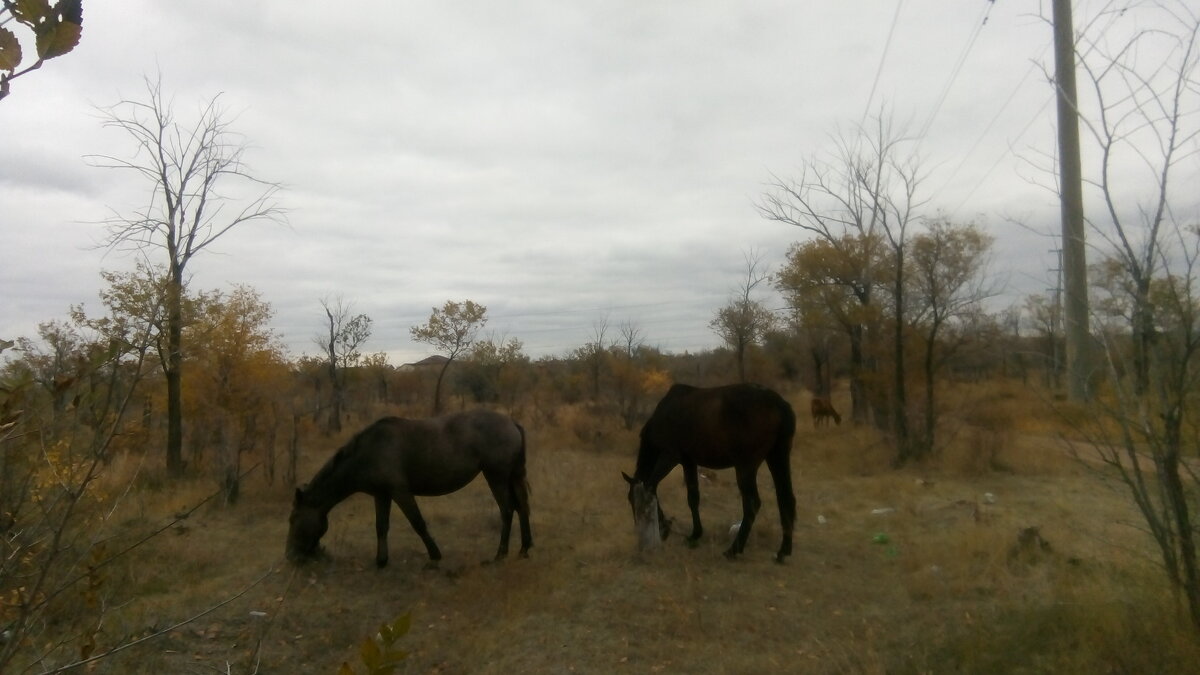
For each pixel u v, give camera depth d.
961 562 7.88
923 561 8.16
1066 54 8.35
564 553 9.16
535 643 6.41
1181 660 4.53
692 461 9.41
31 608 2.67
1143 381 5.11
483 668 6.11
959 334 18.23
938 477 14.01
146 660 5.92
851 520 10.79
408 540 10.02
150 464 13.95
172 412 13.66
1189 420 5.14
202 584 7.90
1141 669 4.63
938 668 5.26
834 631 6.48
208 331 13.60
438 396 30.91
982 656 5.27
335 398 24.50
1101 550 7.99
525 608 7.21
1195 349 4.93
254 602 7.42
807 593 7.50
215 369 15.15
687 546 9.26
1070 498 11.48
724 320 36.09
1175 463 4.91
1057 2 8.45
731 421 8.59
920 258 16.78
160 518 10.02
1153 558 6.77
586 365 42.91
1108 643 5.02
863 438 19.11
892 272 19.83
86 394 2.61
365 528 10.73
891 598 7.26
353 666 6.29
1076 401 7.62
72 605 6.27
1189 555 4.85
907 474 14.50
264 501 12.11
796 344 38.50
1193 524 5.12
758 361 37.16
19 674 3.78
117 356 2.63
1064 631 5.46
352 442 8.68
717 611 6.96
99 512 3.92
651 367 36.22
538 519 11.21
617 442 20.23
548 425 25.23
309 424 20.08
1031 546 8.09
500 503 9.00
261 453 15.02
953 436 15.85
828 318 23.38
